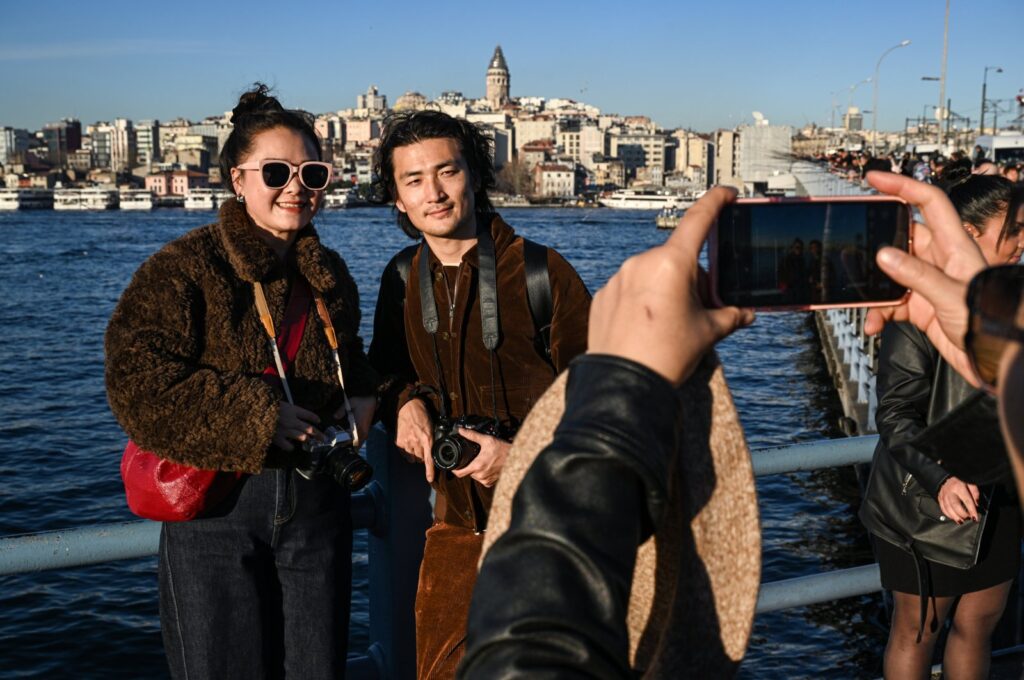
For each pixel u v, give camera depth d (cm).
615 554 66
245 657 219
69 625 1328
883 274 91
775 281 89
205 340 219
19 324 4681
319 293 238
